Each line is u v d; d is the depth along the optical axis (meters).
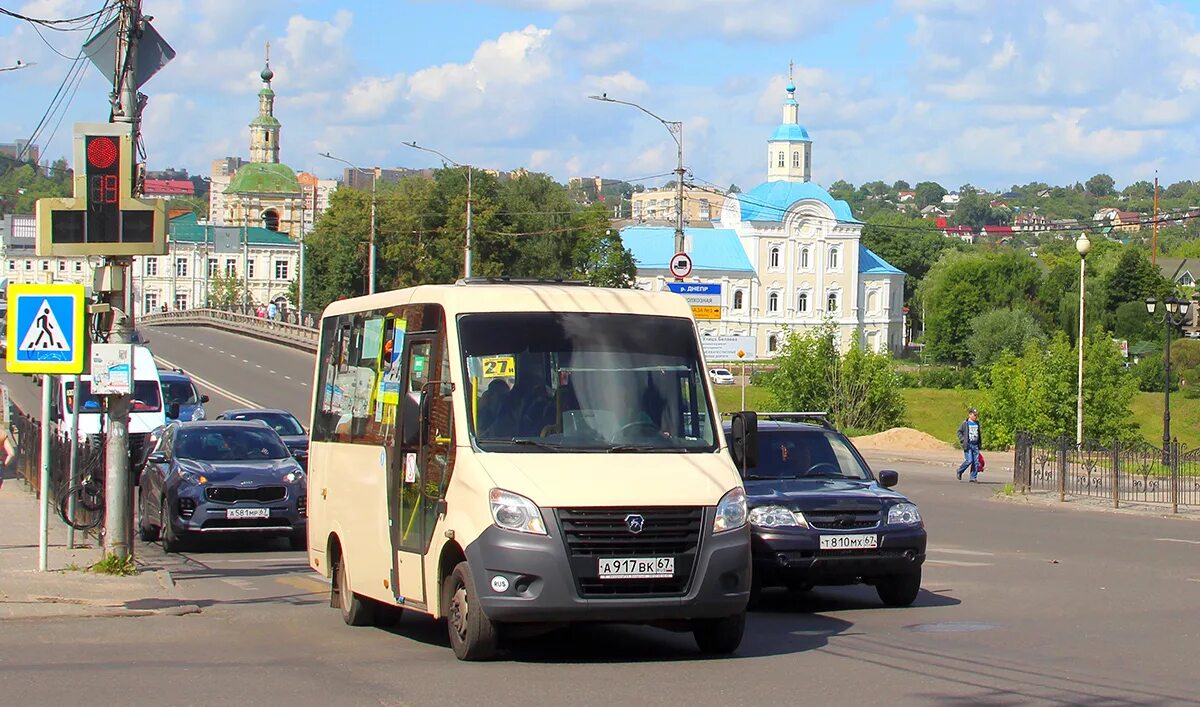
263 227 162.00
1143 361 94.31
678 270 44.69
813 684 10.15
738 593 11.05
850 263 143.88
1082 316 44.62
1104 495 31.75
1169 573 17.94
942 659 11.37
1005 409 57.94
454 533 11.12
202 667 10.96
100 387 16.88
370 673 10.67
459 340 11.74
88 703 9.41
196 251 155.38
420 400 11.88
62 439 26.77
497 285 12.43
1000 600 15.38
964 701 9.44
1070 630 13.08
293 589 17.03
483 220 97.50
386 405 13.01
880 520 14.70
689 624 11.62
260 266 157.62
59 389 33.25
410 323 12.71
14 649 11.93
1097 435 56.62
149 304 155.62
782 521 14.45
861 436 59.97
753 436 11.98
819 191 142.88
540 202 104.81
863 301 146.88
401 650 12.02
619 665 11.09
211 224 160.12
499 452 11.20
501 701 9.46
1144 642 12.30
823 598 16.17
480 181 100.25
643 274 137.62
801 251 142.12
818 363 65.69
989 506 30.25
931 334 134.00
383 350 13.34
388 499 12.62
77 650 11.89
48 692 9.82
